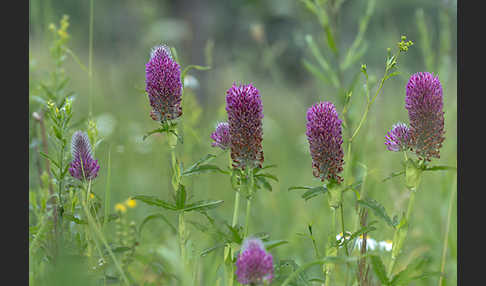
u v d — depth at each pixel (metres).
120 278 1.07
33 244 1.05
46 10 1.32
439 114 1.02
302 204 1.38
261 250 0.96
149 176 1.49
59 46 1.21
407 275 1.02
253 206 1.39
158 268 1.07
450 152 1.40
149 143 1.54
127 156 1.54
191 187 1.16
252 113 1.01
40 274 1.09
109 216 1.09
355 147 1.22
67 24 1.22
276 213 1.39
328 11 1.32
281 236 1.32
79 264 1.06
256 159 1.02
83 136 1.06
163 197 1.34
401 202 1.23
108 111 1.90
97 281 1.06
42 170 1.17
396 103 1.54
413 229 1.26
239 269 0.96
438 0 1.39
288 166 1.86
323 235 1.28
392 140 1.03
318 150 1.02
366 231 1.02
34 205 1.10
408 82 1.03
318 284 1.11
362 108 1.24
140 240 1.13
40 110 1.19
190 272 1.05
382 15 1.95
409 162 1.02
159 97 1.03
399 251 1.03
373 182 1.22
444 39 1.34
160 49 1.03
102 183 1.34
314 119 1.02
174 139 1.04
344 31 2.23
